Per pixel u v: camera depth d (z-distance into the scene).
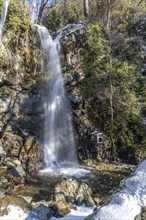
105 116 9.82
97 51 10.61
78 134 9.65
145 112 10.09
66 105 9.93
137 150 9.30
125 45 11.45
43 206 5.08
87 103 10.07
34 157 8.35
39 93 9.43
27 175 7.38
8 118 8.40
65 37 10.58
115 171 8.20
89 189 6.07
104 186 6.87
